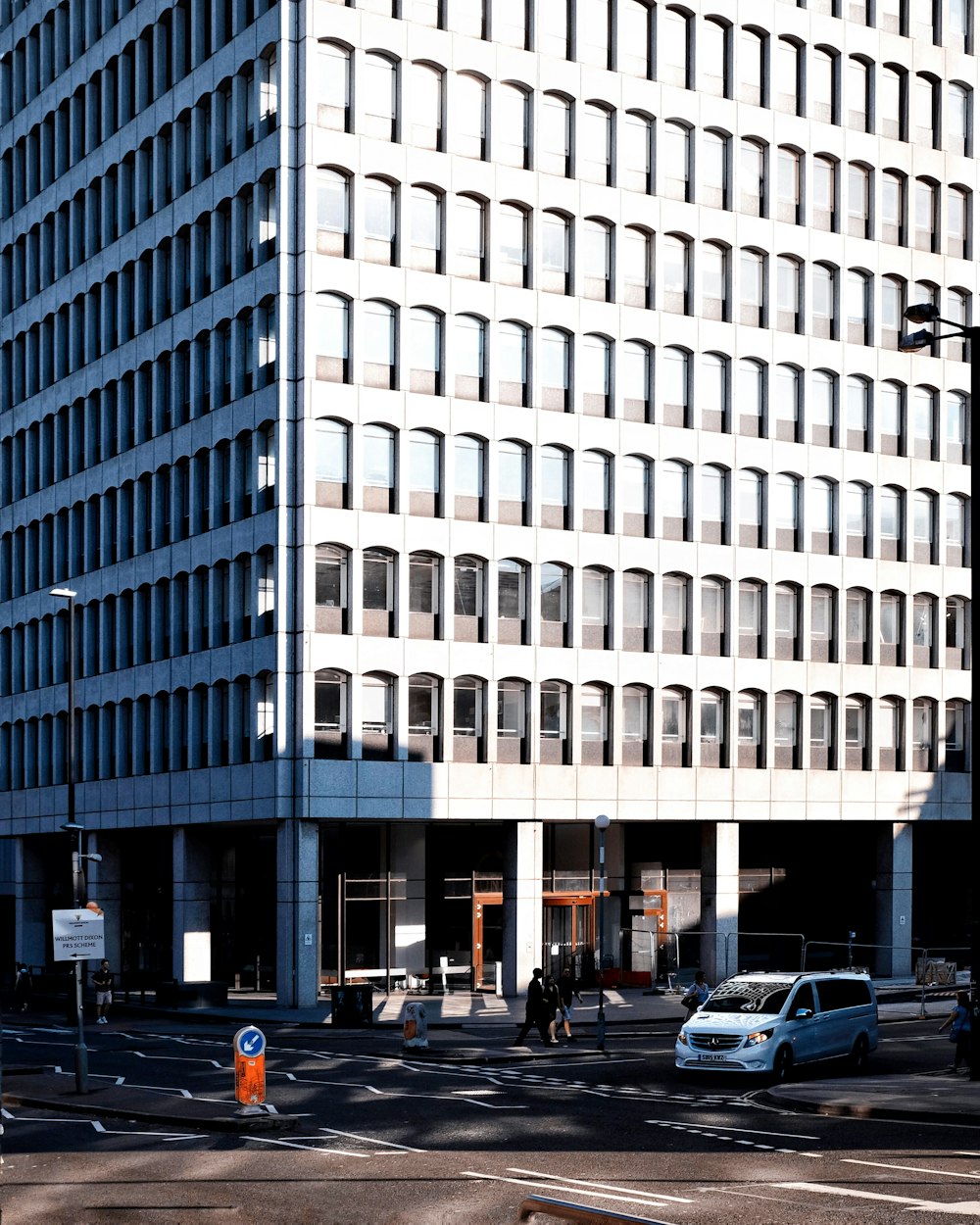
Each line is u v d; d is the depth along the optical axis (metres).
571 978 56.75
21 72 78.12
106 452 68.75
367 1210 17.98
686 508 62.59
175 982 54.34
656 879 64.00
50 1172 20.94
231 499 58.66
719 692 63.25
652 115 62.25
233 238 58.84
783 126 65.31
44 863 77.00
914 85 69.00
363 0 56.62
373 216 56.78
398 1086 30.72
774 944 66.62
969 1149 22.41
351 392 55.88
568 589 59.84
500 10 59.31
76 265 71.81
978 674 29.70
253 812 56.31
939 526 68.94
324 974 58.72
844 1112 26.61
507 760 58.22
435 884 60.91
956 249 70.12
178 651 62.19
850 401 66.81
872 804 66.38
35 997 62.91
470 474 58.16
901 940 66.88
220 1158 21.73
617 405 61.03
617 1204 18.03
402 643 56.28
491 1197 18.62
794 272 65.62
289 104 55.81
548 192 59.91
